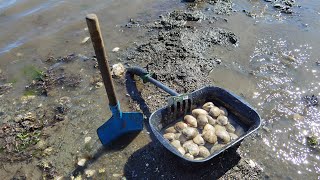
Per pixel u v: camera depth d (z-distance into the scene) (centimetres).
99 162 79
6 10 136
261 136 83
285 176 75
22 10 136
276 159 78
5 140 85
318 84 97
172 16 126
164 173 76
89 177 76
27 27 127
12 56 114
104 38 119
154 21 125
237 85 97
